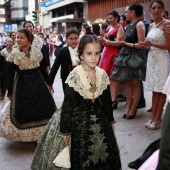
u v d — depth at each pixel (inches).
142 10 170.4
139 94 180.1
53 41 744.3
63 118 81.2
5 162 126.3
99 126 83.1
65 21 1060.5
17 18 2134.6
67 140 81.9
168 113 44.1
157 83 154.6
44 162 91.8
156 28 152.1
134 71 170.7
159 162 43.8
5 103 157.6
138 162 66.1
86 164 81.8
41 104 137.0
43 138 99.5
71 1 1203.2
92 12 1028.5
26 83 136.3
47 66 150.1
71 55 142.9
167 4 553.0
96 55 80.0
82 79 81.0
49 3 1472.7
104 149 83.7
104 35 213.3
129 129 164.6
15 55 133.3
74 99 81.7
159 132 159.0
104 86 85.0
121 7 802.8
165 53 154.1
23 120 134.8
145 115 192.4
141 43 150.4
